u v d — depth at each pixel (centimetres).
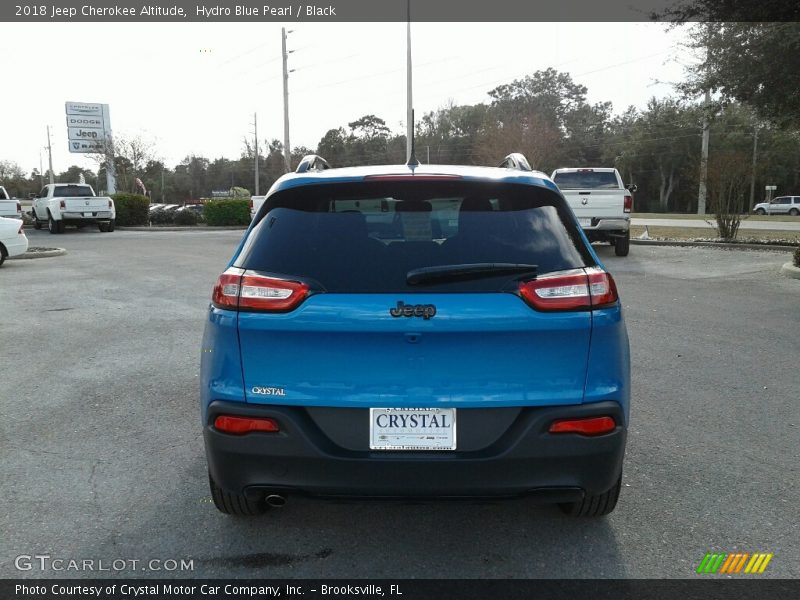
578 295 266
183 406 530
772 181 7406
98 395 559
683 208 8362
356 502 274
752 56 1398
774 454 426
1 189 2512
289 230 285
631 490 375
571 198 1560
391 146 9212
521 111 8425
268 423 267
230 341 270
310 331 262
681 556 306
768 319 850
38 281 1268
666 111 8131
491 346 262
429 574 294
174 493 374
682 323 828
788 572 294
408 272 267
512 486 266
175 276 1334
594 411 266
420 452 266
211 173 10819
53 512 351
